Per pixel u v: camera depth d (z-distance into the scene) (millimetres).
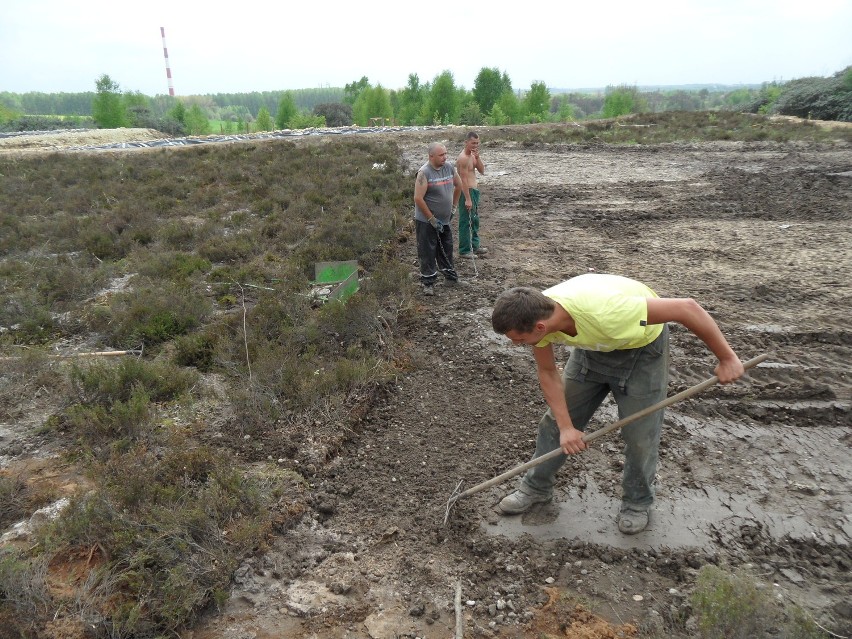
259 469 3961
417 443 4371
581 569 3211
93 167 16875
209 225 9852
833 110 28078
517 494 3619
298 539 3420
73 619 2746
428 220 6727
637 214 10828
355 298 5984
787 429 4344
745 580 2812
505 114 49656
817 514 3549
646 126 25000
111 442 4113
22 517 3557
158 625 2809
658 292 6977
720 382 2715
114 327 6145
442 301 6887
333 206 11219
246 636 2824
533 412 4695
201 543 3182
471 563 3299
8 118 46438
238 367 5109
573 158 17656
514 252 8789
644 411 2926
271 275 7664
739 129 22500
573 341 2754
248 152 19906
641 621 2881
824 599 2977
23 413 4668
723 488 3797
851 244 8586
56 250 9320
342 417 4516
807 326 5898
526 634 2848
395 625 2895
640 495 3361
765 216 10406
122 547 3047
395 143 21703
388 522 3605
